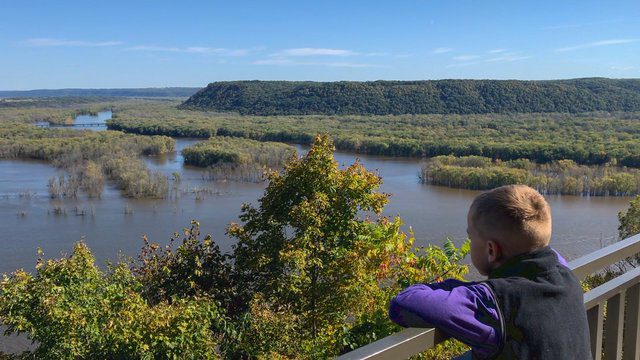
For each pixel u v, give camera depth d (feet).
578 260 6.86
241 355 28.22
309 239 31.40
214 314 27.12
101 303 28.32
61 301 27.84
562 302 5.22
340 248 31.65
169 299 31.65
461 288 5.25
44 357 27.37
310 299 30.40
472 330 5.01
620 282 7.37
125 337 25.08
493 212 5.55
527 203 5.48
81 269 29.53
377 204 33.32
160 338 24.86
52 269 28.81
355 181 33.17
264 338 27.09
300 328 28.96
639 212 76.07
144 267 32.99
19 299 27.89
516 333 5.10
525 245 5.47
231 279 33.45
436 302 5.05
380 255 28.43
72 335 27.14
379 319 22.75
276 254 32.30
